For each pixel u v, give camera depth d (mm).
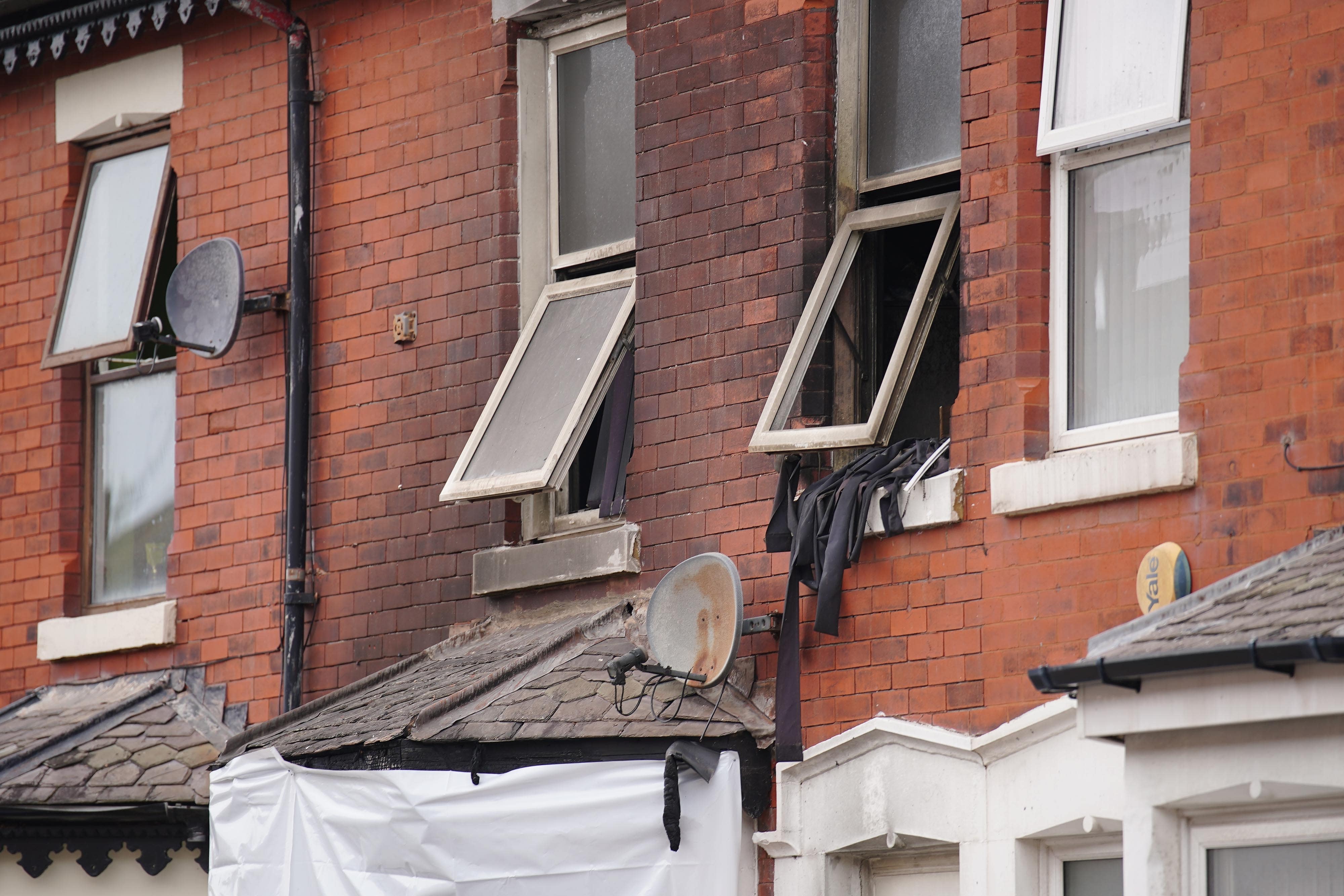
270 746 41312
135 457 52344
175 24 51500
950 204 37875
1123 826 29297
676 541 40250
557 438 40781
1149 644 27250
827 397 38562
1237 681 26672
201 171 50625
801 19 39469
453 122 45969
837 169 39406
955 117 38438
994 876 33781
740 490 39156
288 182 48656
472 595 44031
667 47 41938
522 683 39250
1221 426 31672
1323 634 24828
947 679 35156
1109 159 34969
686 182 41219
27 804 45531
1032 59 35594
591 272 44625
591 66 45156
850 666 36781
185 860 46250
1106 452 32969
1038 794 33250
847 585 37062
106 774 45844
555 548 42219
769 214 39562
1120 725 28047
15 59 52969
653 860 36625
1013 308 35125
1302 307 30891
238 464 48906
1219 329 31875
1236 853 28438
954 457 35625
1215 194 32156
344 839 39781
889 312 39250
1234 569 31203
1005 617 34406
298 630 46875
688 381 40531
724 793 36344
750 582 38656
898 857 36781
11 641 53031
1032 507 33969
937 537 35688
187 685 48969
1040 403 34875
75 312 52969
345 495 46844
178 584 49656
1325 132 30922
